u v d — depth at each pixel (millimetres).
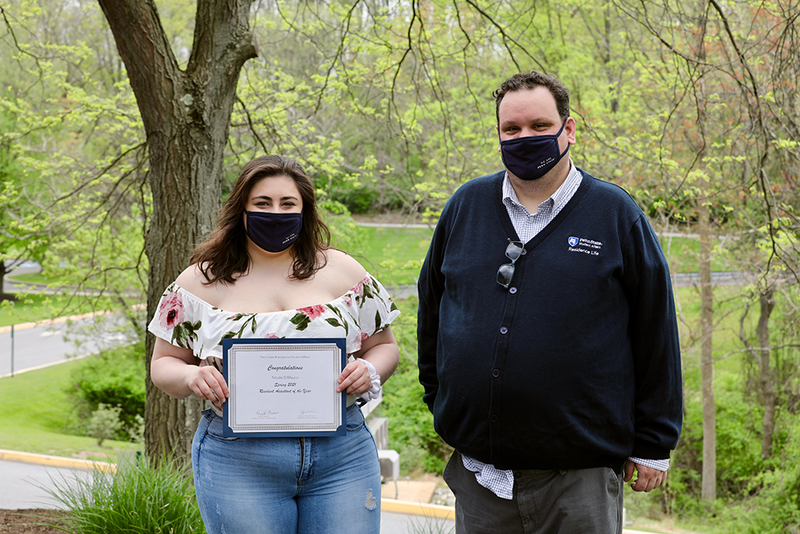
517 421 2033
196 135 4219
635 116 10188
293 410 2002
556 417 2000
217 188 4355
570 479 2086
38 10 9266
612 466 2094
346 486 2096
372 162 9406
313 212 2195
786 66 5301
